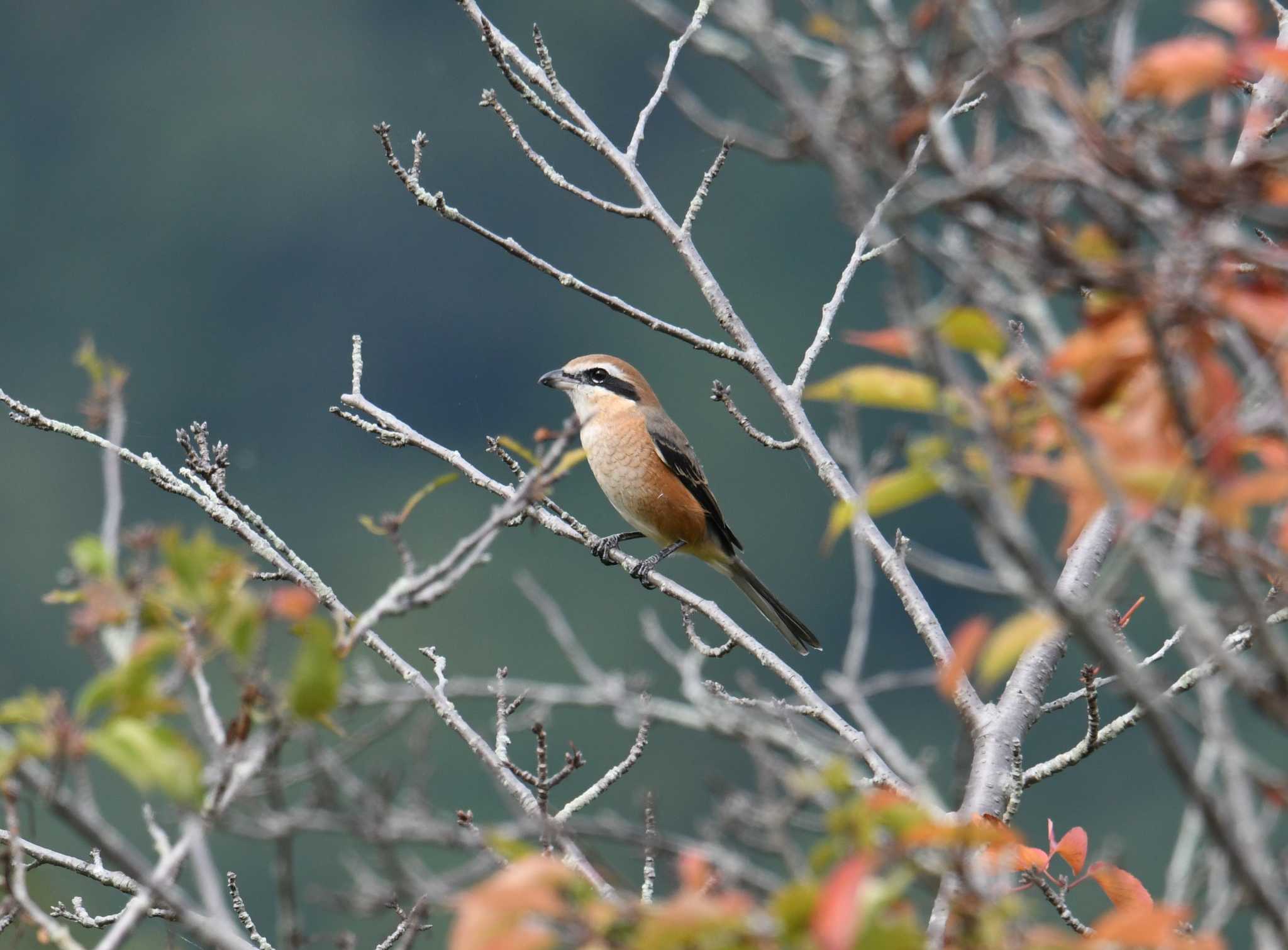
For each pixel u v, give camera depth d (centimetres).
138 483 4559
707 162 5838
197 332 6581
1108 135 499
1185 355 503
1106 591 499
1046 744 2891
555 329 6103
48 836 1850
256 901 2767
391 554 5425
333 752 622
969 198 493
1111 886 748
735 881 551
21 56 7256
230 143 6888
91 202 6775
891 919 502
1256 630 490
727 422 5609
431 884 550
